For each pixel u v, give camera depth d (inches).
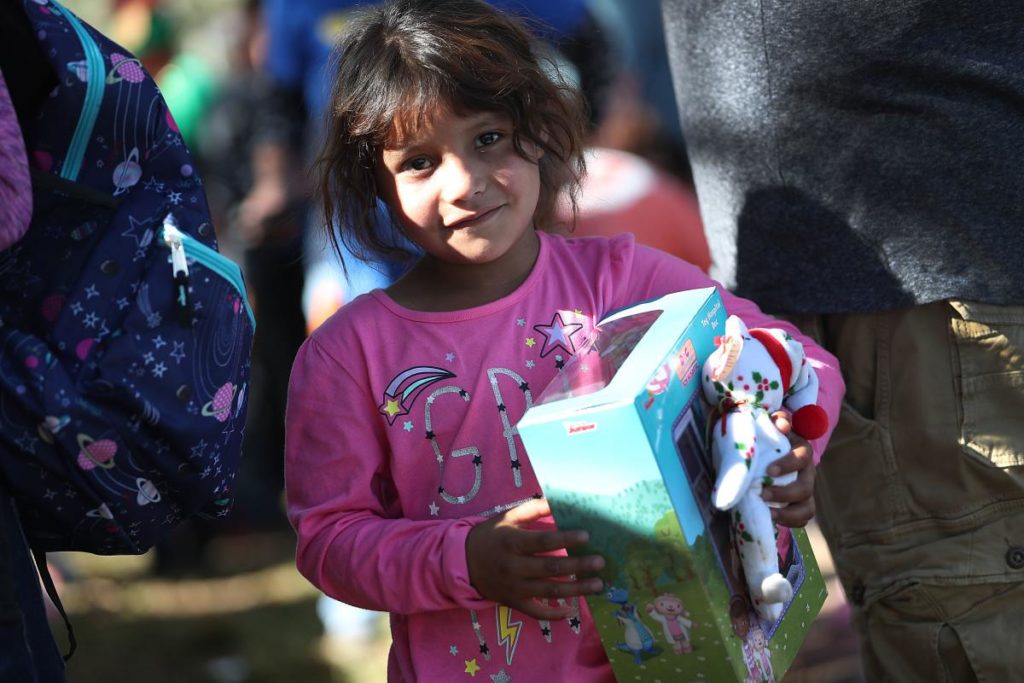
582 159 206.8
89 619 450.3
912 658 218.7
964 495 212.1
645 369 161.8
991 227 202.5
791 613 181.5
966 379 208.7
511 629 184.7
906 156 203.5
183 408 167.6
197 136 513.7
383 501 194.2
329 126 197.6
